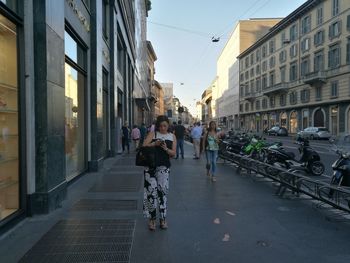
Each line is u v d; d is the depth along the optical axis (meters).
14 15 5.72
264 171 10.27
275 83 63.06
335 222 6.14
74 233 5.44
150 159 5.66
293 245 5.03
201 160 16.22
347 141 7.75
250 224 6.00
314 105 49.34
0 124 5.55
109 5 17.34
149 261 4.45
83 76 11.66
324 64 46.78
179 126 16.88
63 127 7.49
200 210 6.91
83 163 11.66
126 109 26.73
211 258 4.55
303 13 52.03
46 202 6.41
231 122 94.00
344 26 42.09
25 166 6.17
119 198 7.84
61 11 7.41
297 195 8.13
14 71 5.94
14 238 5.22
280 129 52.47
